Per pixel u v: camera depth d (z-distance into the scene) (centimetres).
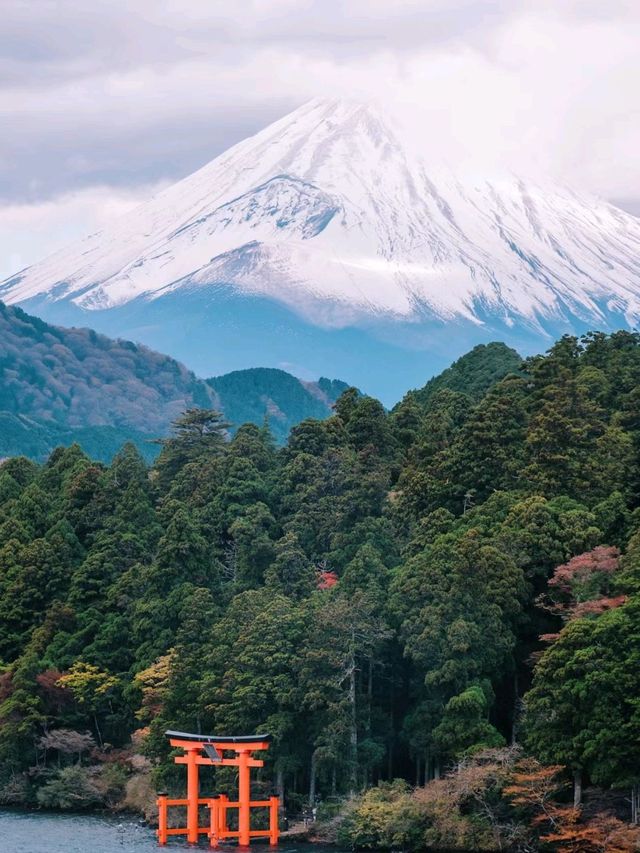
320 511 18338
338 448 19500
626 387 19962
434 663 14400
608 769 12519
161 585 17038
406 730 14762
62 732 16075
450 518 16600
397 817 13488
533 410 18875
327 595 15762
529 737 13288
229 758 14388
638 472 17138
